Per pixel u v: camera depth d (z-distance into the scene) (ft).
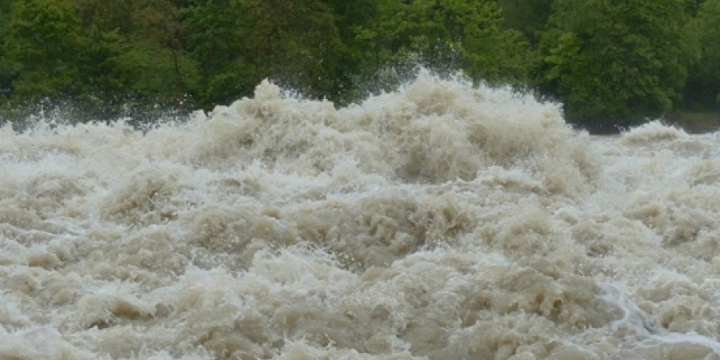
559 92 215.10
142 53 186.19
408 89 71.31
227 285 46.78
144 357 40.91
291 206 57.77
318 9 185.47
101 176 65.72
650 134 85.56
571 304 42.52
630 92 209.26
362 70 188.65
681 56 215.92
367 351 41.45
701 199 58.75
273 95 71.87
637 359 39.52
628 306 42.78
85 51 180.34
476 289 44.16
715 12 220.43
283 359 39.68
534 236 50.93
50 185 62.13
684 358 39.50
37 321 45.03
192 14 189.06
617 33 208.74
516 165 68.49
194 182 60.95
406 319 42.91
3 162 69.87
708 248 53.83
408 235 54.95
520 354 39.58
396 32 203.72
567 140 70.08
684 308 42.83
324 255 53.62
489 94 74.74
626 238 53.47
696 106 222.48
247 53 181.27
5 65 187.73
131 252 52.65
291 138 69.92
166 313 45.78
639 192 61.82
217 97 179.83
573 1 215.31
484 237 52.54
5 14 196.03
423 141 68.64
